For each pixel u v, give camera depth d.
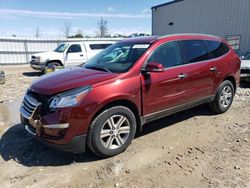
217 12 16.08
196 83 4.75
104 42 16.05
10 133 4.69
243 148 3.95
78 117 3.29
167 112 4.38
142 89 3.87
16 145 4.16
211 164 3.49
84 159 3.68
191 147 4.02
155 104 4.11
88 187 3.04
